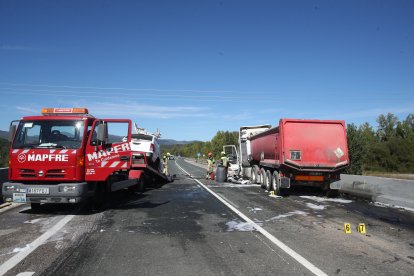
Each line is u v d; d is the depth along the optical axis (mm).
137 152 15875
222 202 12578
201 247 6586
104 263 5641
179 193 15586
